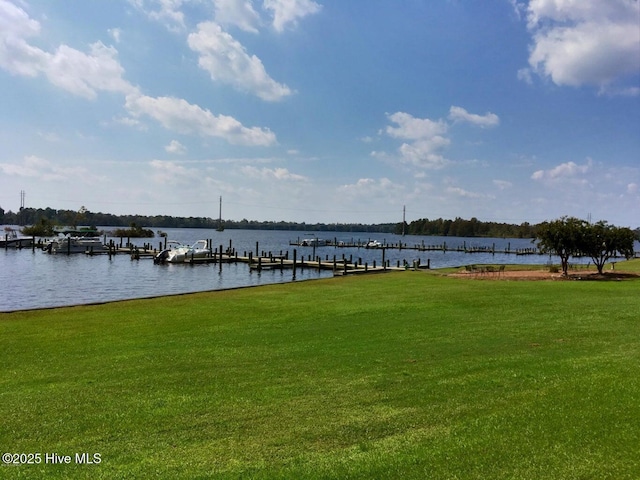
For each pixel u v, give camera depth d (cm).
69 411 641
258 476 466
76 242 6744
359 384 745
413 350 967
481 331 1154
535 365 834
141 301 1814
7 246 7475
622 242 2770
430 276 2922
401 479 457
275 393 707
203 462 496
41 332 1197
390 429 572
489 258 7331
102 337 1130
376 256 7812
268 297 1903
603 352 922
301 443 538
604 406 623
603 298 1725
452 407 639
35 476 474
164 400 680
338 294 1970
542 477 455
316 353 951
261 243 11900
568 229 2809
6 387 749
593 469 468
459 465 480
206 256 5669
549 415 600
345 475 466
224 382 764
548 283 2367
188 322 1328
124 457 510
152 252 6412
